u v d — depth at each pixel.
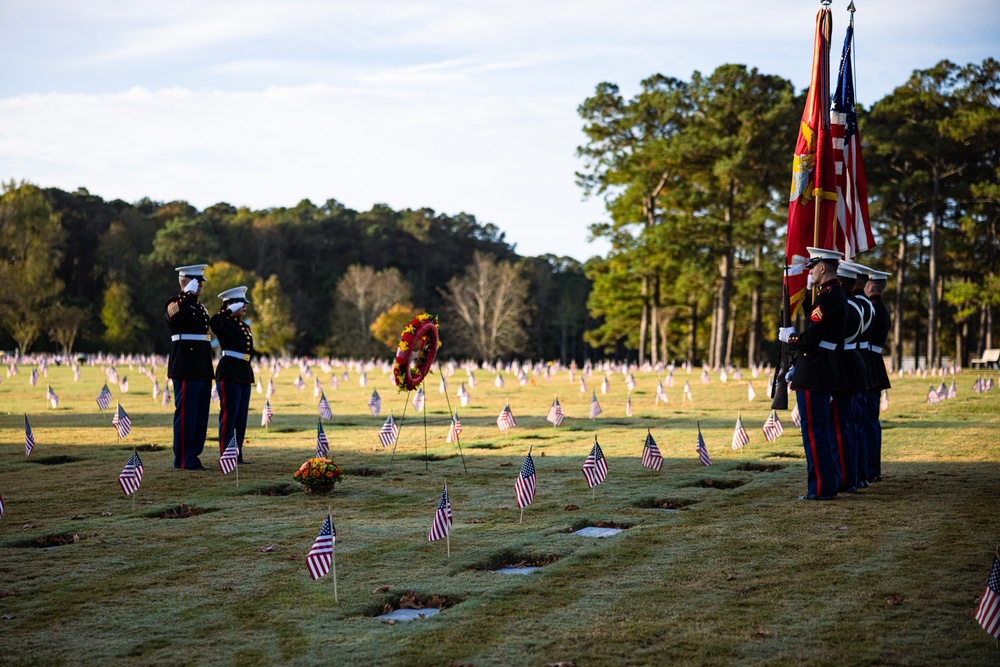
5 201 79.50
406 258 119.69
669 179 62.44
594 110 63.56
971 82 56.44
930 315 56.72
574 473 13.91
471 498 11.91
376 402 24.41
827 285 11.52
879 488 12.06
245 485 12.98
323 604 7.37
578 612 7.04
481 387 39.44
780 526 9.82
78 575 8.24
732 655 6.10
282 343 86.12
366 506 11.41
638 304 69.94
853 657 6.02
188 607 7.32
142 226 104.69
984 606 5.91
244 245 114.31
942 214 61.50
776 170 56.72
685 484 12.75
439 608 7.40
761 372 49.44
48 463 15.46
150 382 42.72
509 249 131.38
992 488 11.83
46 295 80.38
